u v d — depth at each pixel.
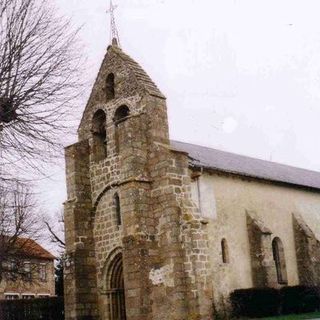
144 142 27.78
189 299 24.83
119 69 30.11
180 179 26.84
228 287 29.03
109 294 28.38
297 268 34.69
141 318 24.75
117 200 28.88
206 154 34.78
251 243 31.36
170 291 25.14
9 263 39.41
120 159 28.08
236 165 34.84
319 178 44.72
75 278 28.14
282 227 34.44
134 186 26.45
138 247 25.56
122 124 27.78
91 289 28.58
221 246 29.67
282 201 35.22
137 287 25.17
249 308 28.42
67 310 28.16
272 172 37.97
